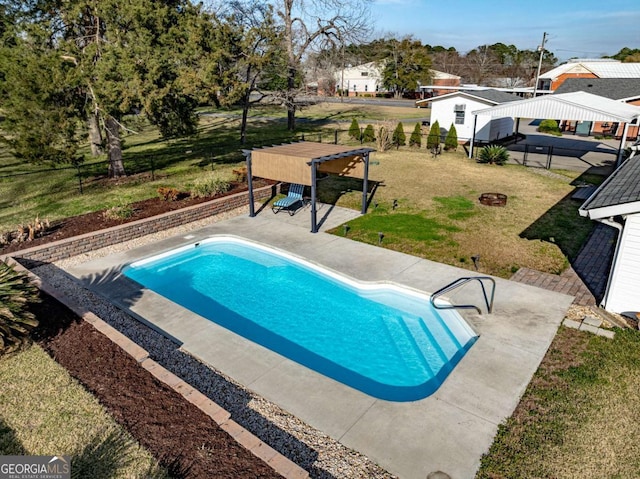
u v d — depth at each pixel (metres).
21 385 6.18
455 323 8.64
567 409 5.95
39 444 5.15
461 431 5.63
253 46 21.50
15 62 13.24
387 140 25.66
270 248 12.11
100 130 18.52
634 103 27.08
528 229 12.83
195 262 12.02
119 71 14.55
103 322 7.79
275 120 39.53
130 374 6.45
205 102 17.94
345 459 5.23
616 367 6.79
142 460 4.89
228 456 4.96
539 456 5.20
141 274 11.20
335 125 35.59
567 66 37.97
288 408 6.14
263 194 16.45
